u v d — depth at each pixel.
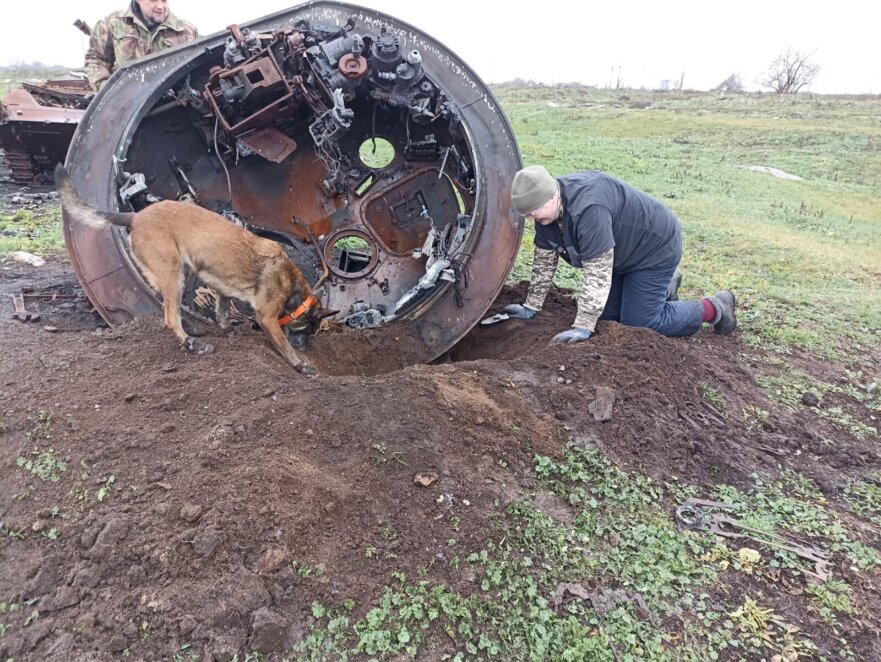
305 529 2.79
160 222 4.04
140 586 2.50
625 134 25.53
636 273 4.95
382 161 11.49
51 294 5.68
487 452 3.46
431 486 3.18
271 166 5.70
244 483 2.88
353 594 2.61
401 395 3.68
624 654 2.53
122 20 6.77
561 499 3.31
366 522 2.92
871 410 4.80
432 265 5.02
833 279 8.76
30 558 2.59
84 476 2.92
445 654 2.46
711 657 2.56
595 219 4.36
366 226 5.71
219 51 5.07
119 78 4.81
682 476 3.65
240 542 2.66
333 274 5.65
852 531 3.39
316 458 3.19
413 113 5.17
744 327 6.17
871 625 2.78
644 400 4.12
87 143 4.70
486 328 5.52
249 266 4.22
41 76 41.69
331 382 3.79
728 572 3.00
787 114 32.78
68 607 2.43
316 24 5.27
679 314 5.30
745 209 13.65
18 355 4.05
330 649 2.42
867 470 4.00
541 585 2.80
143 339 4.12
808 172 19.86
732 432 4.16
